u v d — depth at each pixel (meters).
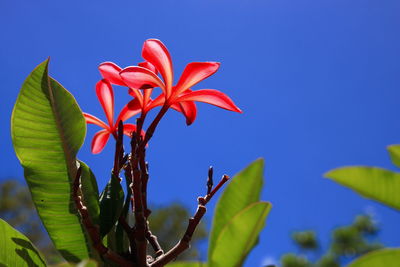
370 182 0.51
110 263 0.60
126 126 0.68
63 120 0.61
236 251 0.52
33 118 0.61
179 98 0.64
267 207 0.51
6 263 0.59
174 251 0.59
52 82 0.61
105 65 0.65
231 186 0.54
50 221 0.61
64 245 0.61
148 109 0.65
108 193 0.63
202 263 0.53
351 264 0.48
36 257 0.59
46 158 0.61
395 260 0.47
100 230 0.61
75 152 0.61
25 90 0.60
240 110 0.64
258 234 0.52
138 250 0.59
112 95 0.67
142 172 0.61
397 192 0.51
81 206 0.57
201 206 0.59
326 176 0.52
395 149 0.53
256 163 0.54
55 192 0.61
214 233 0.54
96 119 0.68
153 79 0.63
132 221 0.72
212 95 0.64
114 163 0.62
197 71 0.64
